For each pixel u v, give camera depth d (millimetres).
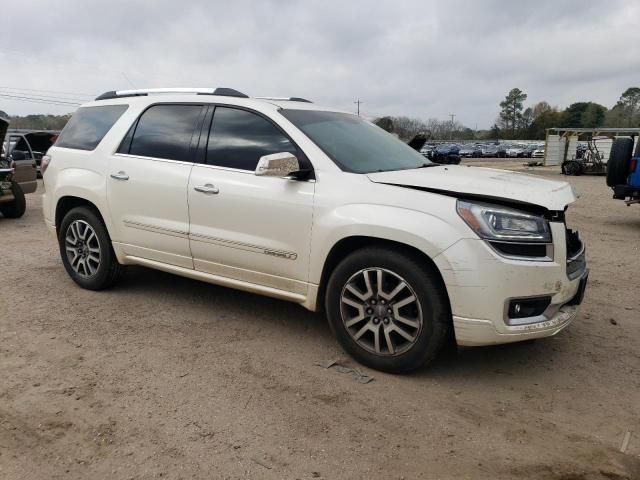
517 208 3377
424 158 4793
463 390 3475
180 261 4566
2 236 8203
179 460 2715
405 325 3559
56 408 3162
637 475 2654
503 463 2732
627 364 3889
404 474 2637
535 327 3385
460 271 3273
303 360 3855
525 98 120062
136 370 3658
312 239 3799
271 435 2936
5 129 9672
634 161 10438
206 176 4297
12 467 2646
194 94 4734
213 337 4234
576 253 3822
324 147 3973
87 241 5215
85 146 5215
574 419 3158
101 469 2641
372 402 3299
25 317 4594
